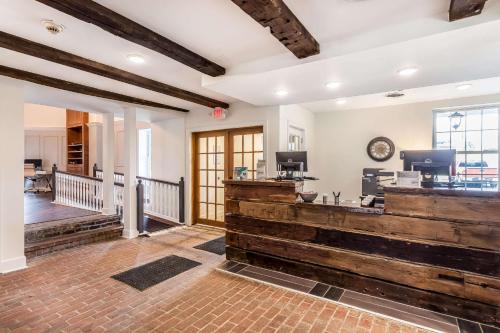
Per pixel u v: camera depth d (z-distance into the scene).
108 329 2.23
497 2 1.85
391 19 2.12
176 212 6.02
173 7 1.97
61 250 4.20
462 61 2.55
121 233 5.03
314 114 6.36
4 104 3.31
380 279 2.77
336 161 6.13
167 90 3.94
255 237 3.57
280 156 4.13
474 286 2.38
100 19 1.97
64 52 2.71
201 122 5.63
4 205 3.33
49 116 9.79
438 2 1.89
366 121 5.80
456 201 2.47
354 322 2.36
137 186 5.06
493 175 4.84
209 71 3.04
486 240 2.36
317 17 2.08
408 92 4.57
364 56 2.44
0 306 2.57
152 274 3.31
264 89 3.54
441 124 5.25
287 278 3.20
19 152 3.45
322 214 3.10
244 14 2.08
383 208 2.80
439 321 2.37
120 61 2.98
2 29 2.28
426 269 2.57
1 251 3.31
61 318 2.38
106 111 5.38
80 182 6.26
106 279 3.17
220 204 5.63
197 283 3.09
